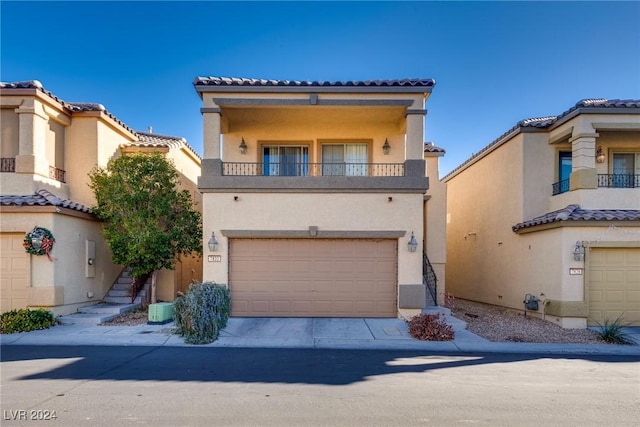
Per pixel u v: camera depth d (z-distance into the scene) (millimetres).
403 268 11391
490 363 7852
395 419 5086
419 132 11648
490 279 16094
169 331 10148
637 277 11391
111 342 9156
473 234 17859
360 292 11609
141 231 11836
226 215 11484
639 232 11281
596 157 13820
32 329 10133
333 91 11648
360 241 11672
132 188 12086
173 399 5684
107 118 14102
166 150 15328
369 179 11453
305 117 12805
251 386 6266
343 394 5953
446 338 9562
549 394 6074
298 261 11648
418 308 11250
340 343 9211
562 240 11422
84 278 12539
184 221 12633
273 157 14125
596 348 9117
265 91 11594
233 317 11477
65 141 13758
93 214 12875
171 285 14227
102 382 6410
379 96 11758
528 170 13797
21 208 11164
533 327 11242
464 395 5984
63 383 6352
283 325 10703
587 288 11219
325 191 11500
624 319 11359
